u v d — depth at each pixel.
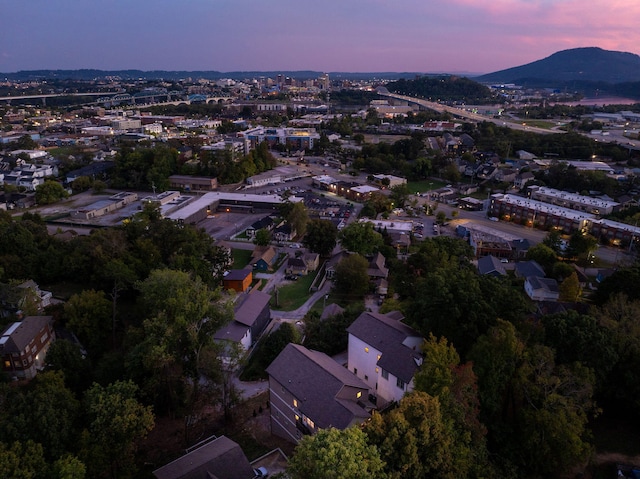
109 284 78.50
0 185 158.50
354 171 193.88
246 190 167.00
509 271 100.75
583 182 159.75
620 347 50.38
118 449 40.31
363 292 89.50
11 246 81.00
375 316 58.03
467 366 41.34
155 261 83.06
